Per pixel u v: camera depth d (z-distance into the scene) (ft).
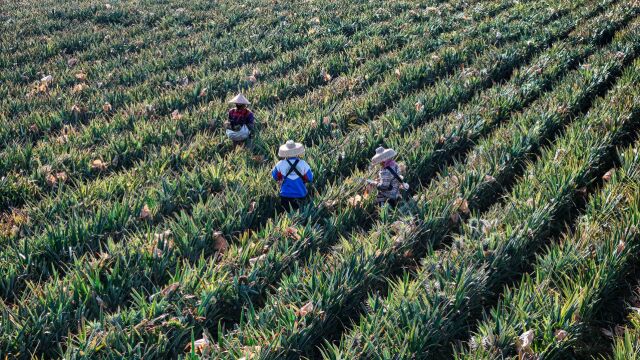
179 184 33.17
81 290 24.20
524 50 58.13
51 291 23.59
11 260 26.73
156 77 55.01
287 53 61.67
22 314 22.80
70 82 56.24
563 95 45.34
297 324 21.91
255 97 49.19
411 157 36.42
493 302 25.85
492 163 34.58
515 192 31.83
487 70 53.16
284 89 51.57
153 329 21.86
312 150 37.09
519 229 27.68
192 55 62.44
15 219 30.19
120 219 30.14
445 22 71.36
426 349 21.85
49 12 83.97
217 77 53.57
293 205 32.35
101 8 85.71
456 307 23.09
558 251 26.00
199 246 27.94
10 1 95.35
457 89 48.21
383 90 49.16
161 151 38.22
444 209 29.96
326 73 54.39
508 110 44.86
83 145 40.14
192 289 24.13
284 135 39.88
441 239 29.58
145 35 71.87
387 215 29.60
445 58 57.21
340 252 27.14
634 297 25.59
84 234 28.53
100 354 20.97
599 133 38.01
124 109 49.08
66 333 22.67
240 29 73.72
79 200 32.42
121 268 25.89
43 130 44.62
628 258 27.09
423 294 23.43
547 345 21.34
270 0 90.17
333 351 20.63
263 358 20.30
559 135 41.32
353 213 31.09
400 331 21.17
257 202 31.60
